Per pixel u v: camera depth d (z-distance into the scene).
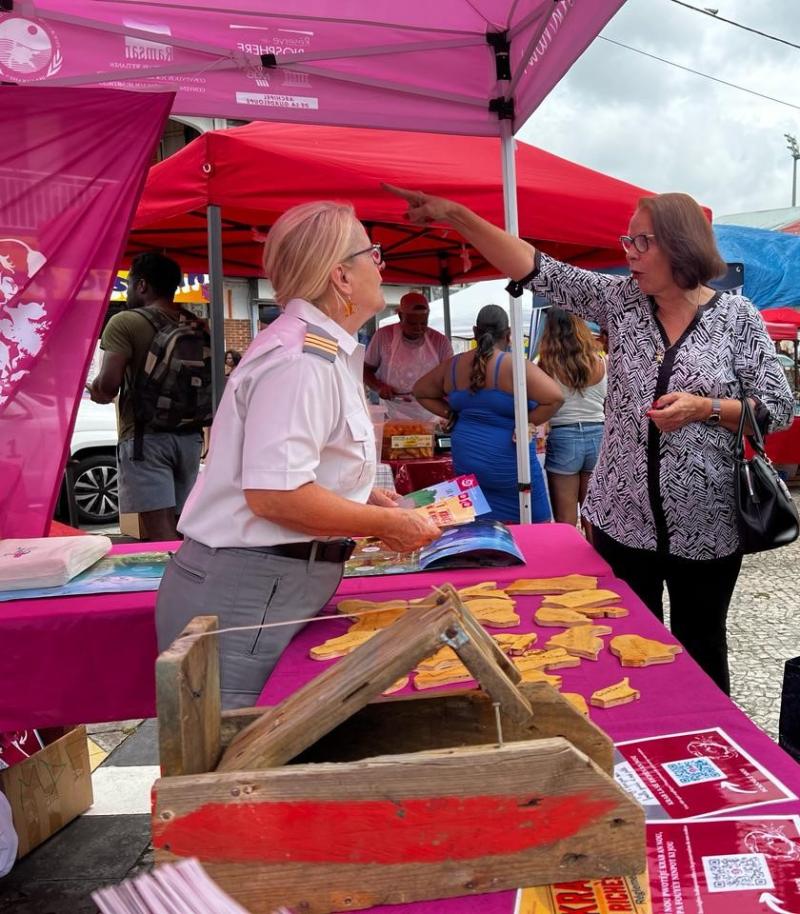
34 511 2.30
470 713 0.92
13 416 2.24
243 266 5.97
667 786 0.92
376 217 4.06
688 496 1.97
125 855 2.24
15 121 2.13
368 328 8.29
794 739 1.59
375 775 0.72
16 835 2.04
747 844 0.79
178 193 3.39
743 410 1.87
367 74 2.84
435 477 4.33
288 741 0.78
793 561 5.38
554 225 3.86
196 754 0.81
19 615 1.80
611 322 2.14
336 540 1.61
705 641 2.11
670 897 0.72
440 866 0.73
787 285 6.63
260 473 1.39
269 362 1.42
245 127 4.18
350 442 1.53
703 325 1.96
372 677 0.77
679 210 1.86
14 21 2.41
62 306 2.22
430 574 2.01
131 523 6.10
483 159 4.11
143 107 2.17
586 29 2.17
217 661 0.90
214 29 2.63
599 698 1.15
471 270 6.54
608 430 2.14
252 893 0.73
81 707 1.83
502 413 3.68
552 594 1.78
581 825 0.73
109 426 7.48
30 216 2.17
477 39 2.84
